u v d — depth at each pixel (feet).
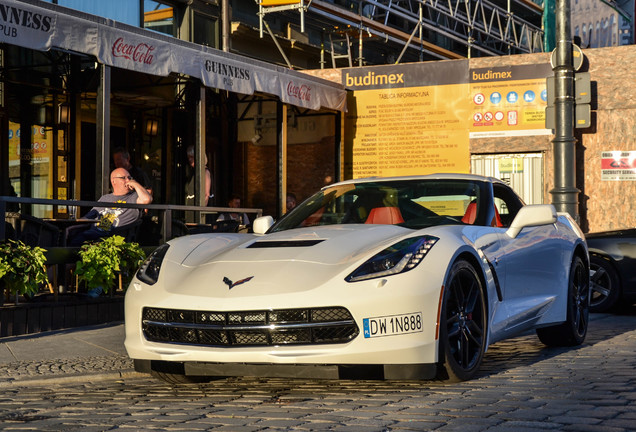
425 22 66.54
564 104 35.12
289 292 13.70
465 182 18.25
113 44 31.24
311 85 44.37
